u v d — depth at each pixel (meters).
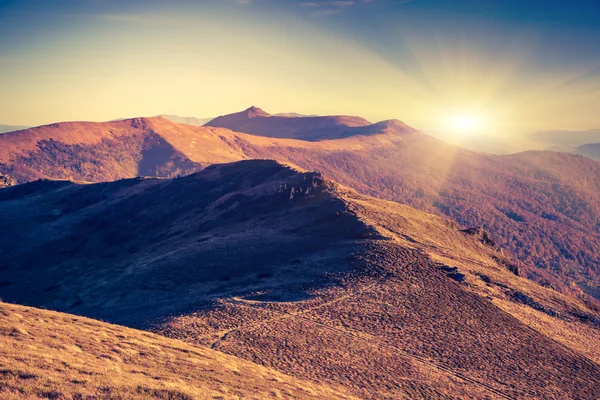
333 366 40.62
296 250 83.69
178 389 21.27
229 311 54.94
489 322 55.62
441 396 38.06
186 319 52.34
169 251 102.81
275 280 69.69
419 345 48.09
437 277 67.50
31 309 31.02
